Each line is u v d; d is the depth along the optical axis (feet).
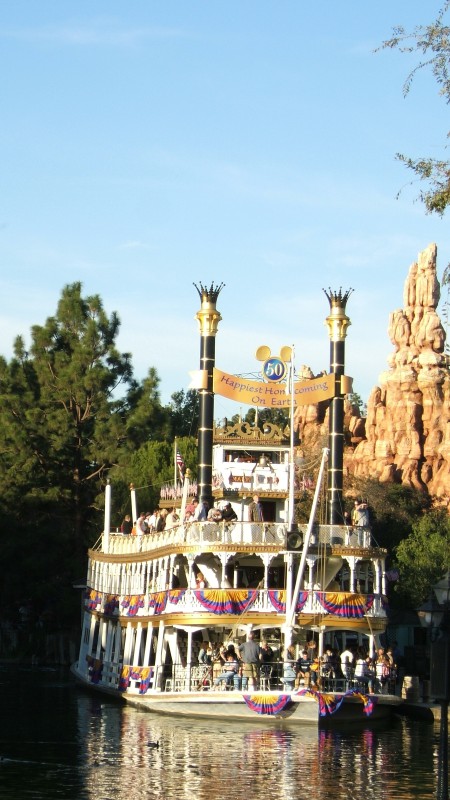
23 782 195.11
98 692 338.54
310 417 615.98
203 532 283.59
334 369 336.29
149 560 309.63
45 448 544.21
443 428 611.06
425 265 645.10
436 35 170.81
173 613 282.97
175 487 349.00
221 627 296.30
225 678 271.28
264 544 280.31
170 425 593.42
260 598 278.26
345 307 339.36
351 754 228.43
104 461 550.36
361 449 626.23
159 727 262.47
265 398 324.60
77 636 494.59
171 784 196.13
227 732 254.88
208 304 328.49
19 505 529.45
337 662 282.56
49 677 407.44
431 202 175.52
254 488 313.32
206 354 327.47
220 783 197.57
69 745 235.61
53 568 513.04
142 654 320.70
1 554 508.12
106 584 353.31
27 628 515.50
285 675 269.03
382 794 189.98
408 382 617.21
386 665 285.23
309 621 279.08
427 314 637.71
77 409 568.82
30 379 576.20
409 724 278.26
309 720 260.83
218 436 319.06
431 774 207.51
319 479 277.64
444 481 595.06
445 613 189.67
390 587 423.23
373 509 500.33
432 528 452.35
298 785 196.95
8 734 250.98
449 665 148.15
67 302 593.01
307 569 298.15
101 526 526.57
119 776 202.49
